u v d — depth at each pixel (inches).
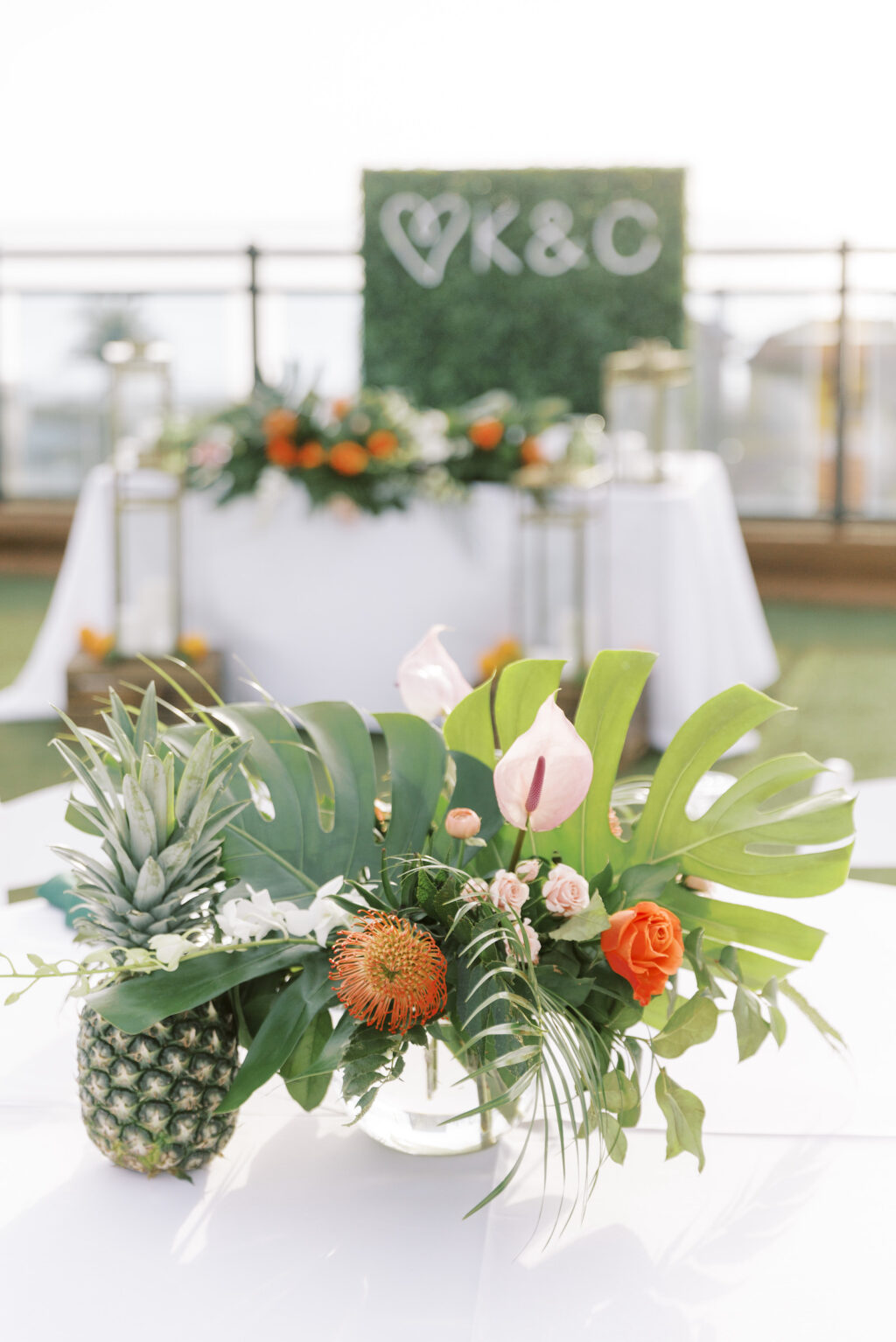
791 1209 34.1
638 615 151.3
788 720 173.9
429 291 249.0
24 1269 31.5
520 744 31.7
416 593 159.3
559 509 151.3
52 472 294.2
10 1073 41.1
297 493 159.3
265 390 161.6
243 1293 30.7
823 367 267.4
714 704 36.9
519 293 247.1
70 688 157.0
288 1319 29.8
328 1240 32.7
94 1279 31.2
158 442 160.9
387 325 250.8
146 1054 33.6
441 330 250.2
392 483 156.3
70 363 288.7
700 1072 41.6
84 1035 34.4
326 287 279.1
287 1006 34.2
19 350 288.0
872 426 267.7
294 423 156.6
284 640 162.4
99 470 164.9
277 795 37.5
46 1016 45.0
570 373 248.7
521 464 155.7
